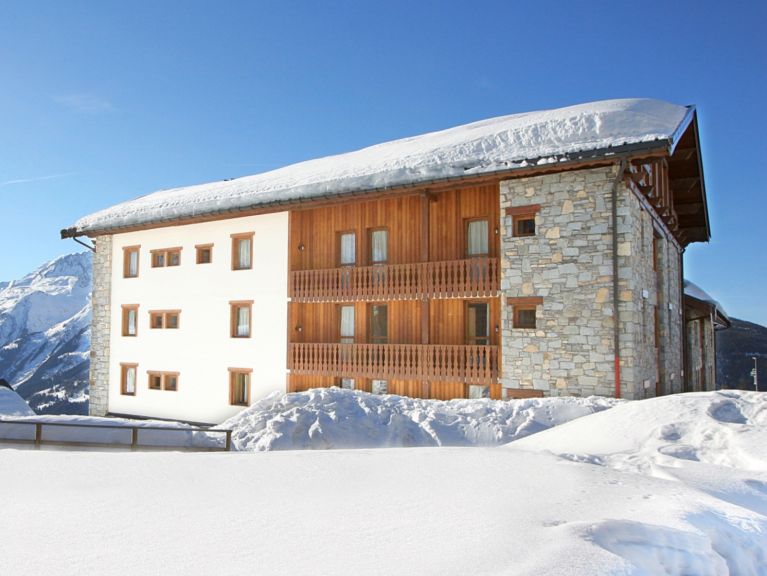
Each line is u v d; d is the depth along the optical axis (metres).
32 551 3.52
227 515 4.28
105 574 3.14
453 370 16.12
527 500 4.57
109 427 12.23
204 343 20.84
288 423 12.87
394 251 17.67
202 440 12.61
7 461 6.48
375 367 17.28
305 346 18.67
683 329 22.72
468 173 15.34
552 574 2.99
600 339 14.10
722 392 10.32
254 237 20.11
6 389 23.34
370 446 12.18
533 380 14.88
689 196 21.52
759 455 7.13
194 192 22.88
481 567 3.11
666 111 16.02
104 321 23.45
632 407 10.12
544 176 15.02
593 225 14.34
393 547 3.50
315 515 4.25
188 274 21.45
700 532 3.81
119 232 23.16
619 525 3.72
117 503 4.66
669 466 6.46
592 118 15.27
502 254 15.49
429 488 5.08
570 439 9.40
